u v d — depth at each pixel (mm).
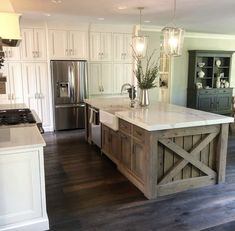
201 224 2508
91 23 5973
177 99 8477
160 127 2814
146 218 2613
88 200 2979
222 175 3354
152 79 4117
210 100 8359
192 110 3740
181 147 3102
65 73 5980
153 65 6770
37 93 5934
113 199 2996
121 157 3707
